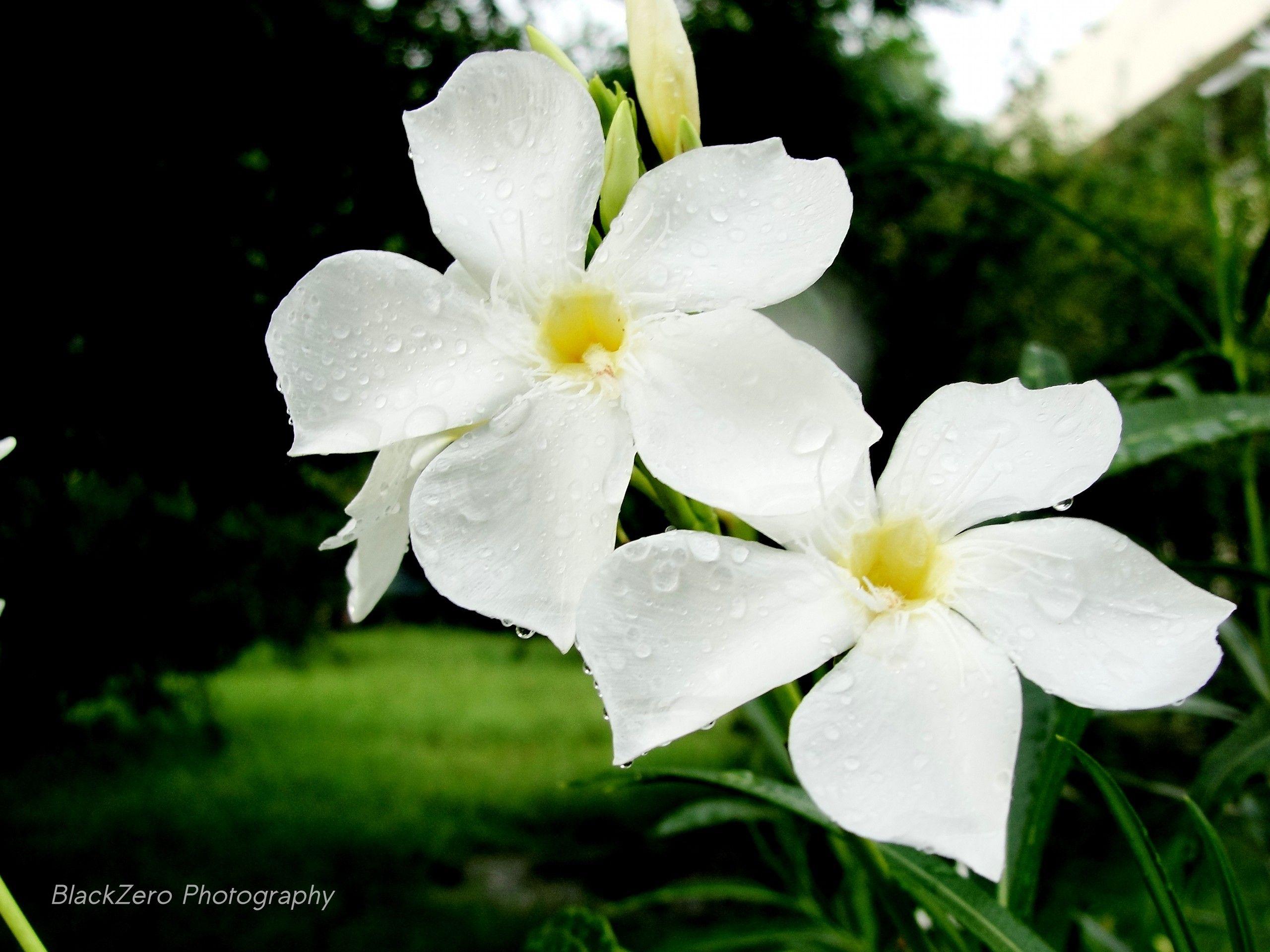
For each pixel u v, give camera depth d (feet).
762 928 0.52
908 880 0.34
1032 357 0.47
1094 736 0.99
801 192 0.31
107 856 1.55
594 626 0.27
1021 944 0.31
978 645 0.28
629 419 0.31
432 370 0.31
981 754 0.26
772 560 0.29
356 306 0.31
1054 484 0.30
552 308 0.33
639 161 0.35
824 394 0.29
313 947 1.32
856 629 0.29
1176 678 0.27
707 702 0.27
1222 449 1.18
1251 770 0.41
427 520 0.30
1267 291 0.52
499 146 0.33
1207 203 0.60
